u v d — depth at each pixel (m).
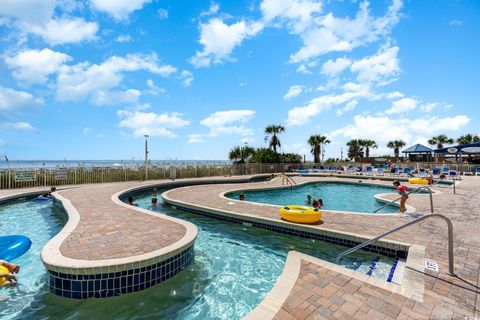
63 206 8.70
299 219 6.75
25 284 4.17
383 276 4.43
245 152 31.14
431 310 2.84
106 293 3.74
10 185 12.77
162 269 4.23
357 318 2.70
